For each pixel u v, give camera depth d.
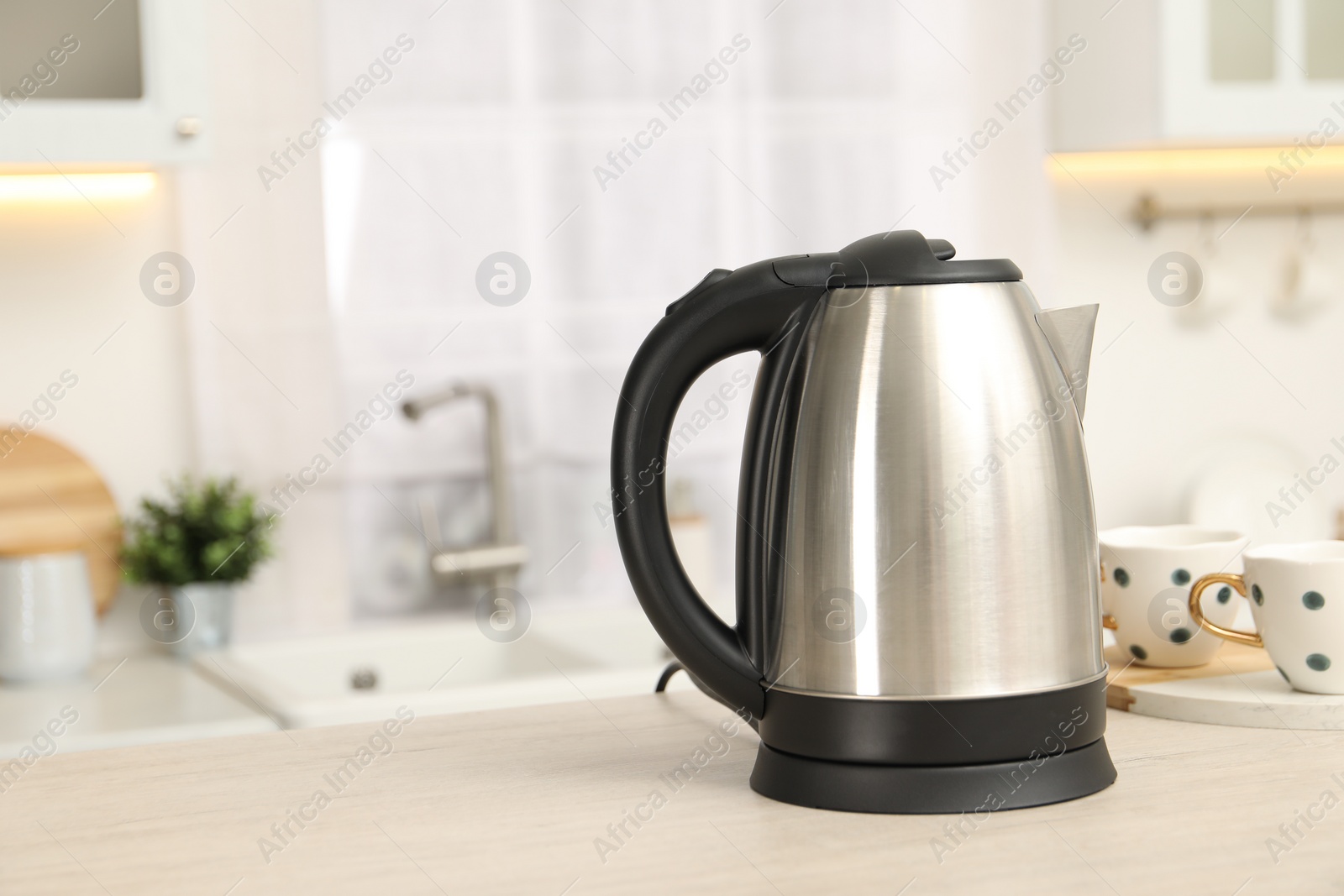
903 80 1.84
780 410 0.56
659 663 1.76
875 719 0.54
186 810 0.57
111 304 1.62
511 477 1.79
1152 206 1.92
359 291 1.70
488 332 1.76
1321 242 1.98
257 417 1.67
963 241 1.88
